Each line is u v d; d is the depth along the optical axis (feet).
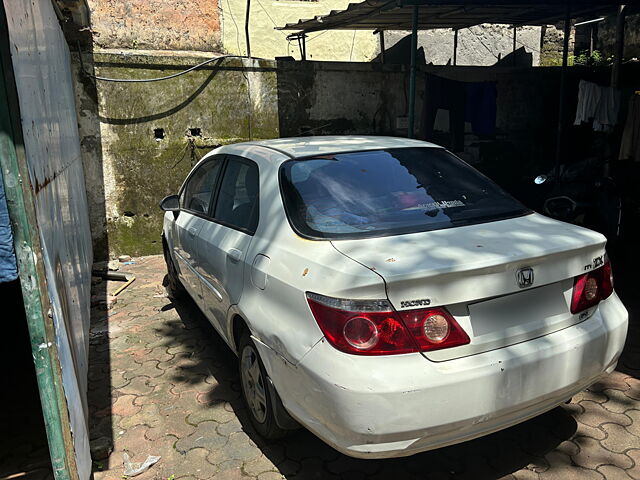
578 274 8.18
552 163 31.71
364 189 9.77
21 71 6.89
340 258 7.77
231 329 10.66
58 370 7.02
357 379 6.85
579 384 8.12
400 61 33.60
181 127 23.41
